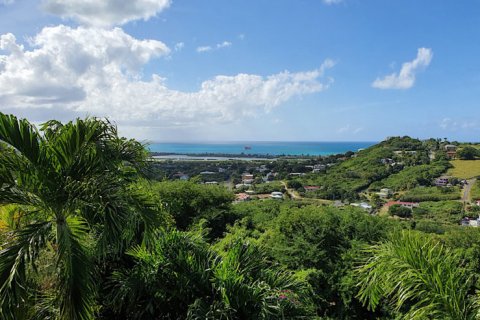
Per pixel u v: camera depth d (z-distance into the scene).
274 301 4.02
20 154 3.30
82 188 3.35
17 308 3.33
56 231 3.40
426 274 3.04
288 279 4.68
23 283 3.04
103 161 3.65
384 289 3.33
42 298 3.79
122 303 4.46
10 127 3.22
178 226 13.50
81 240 3.79
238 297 4.05
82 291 3.27
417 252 3.14
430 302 3.02
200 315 3.96
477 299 3.07
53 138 3.64
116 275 4.75
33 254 3.13
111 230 3.59
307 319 4.23
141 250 4.66
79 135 3.49
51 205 3.37
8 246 3.19
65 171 3.50
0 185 3.22
